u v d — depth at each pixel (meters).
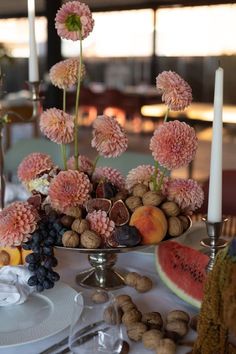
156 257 0.97
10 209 0.89
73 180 0.89
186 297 0.87
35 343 0.77
